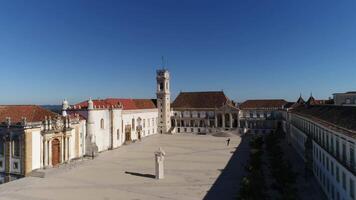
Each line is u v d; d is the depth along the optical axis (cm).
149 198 5428
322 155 5759
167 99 15900
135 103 14362
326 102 13562
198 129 15838
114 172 7400
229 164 8175
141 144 12081
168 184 6319
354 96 10475
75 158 8706
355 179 3828
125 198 5438
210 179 6662
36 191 5878
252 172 5447
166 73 15775
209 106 15988
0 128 7225
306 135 7688
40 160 7394
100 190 5931
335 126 4888
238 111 15025
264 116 14812
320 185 5934
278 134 11738
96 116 10038
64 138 8281
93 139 9675
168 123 15988
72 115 9031
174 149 10844
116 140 11331
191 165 8119
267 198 4753
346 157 4291
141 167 7956
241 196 4462
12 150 7156
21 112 7838
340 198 4519
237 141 12731
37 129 7288
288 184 5041
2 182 7275
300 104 12838
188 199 5338
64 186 6212
